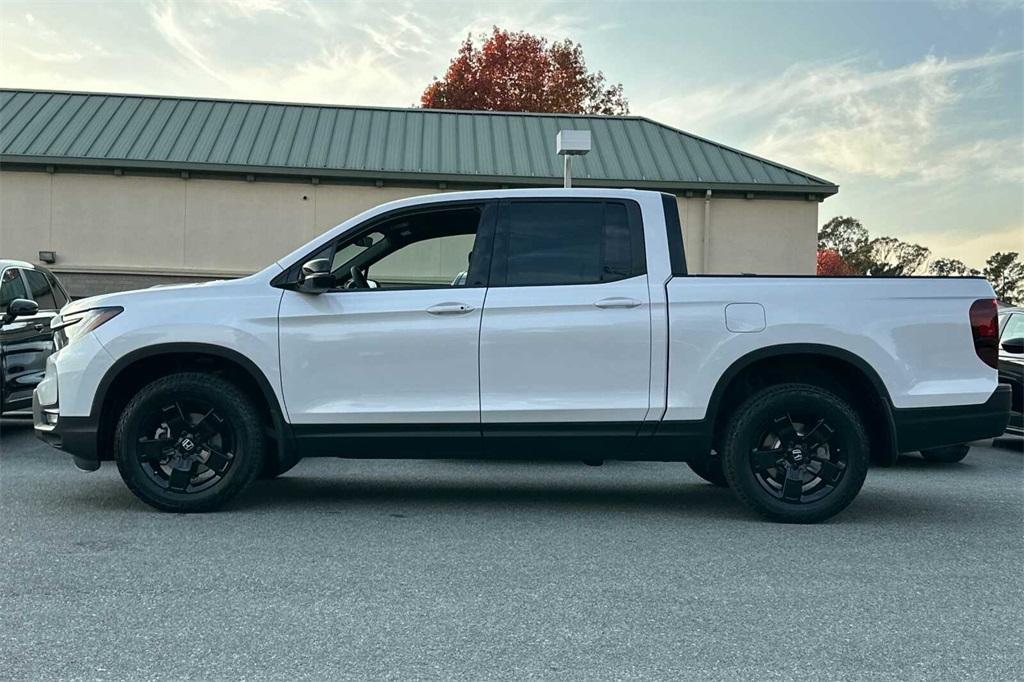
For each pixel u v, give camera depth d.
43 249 18.38
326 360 5.57
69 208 18.41
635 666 3.21
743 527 5.45
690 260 19.20
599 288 5.59
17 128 19.23
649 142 20.72
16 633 3.47
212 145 19.08
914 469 8.43
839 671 3.20
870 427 5.77
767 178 19.27
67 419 5.60
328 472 7.51
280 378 5.57
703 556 4.73
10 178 18.33
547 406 5.53
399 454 5.66
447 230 5.81
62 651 3.30
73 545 4.79
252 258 18.62
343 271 5.83
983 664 3.28
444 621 3.66
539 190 5.82
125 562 4.46
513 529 5.32
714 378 5.52
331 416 5.57
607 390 5.55
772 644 3.45
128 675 3.09
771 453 5.55
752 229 19.25
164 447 5.61
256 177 18.56
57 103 20.53
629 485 7.05
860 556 4.78
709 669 3.20
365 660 3.24
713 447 5.75
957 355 5.57
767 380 5.85
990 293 5.63
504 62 41.97
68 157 18.14
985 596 4.09
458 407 5.54
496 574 4.34
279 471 6.47
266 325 5.59
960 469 8.45
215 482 5.67
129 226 18.48
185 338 5.56
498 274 5.66
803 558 4.71
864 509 6.11
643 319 5.53
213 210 18.58
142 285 18.53
